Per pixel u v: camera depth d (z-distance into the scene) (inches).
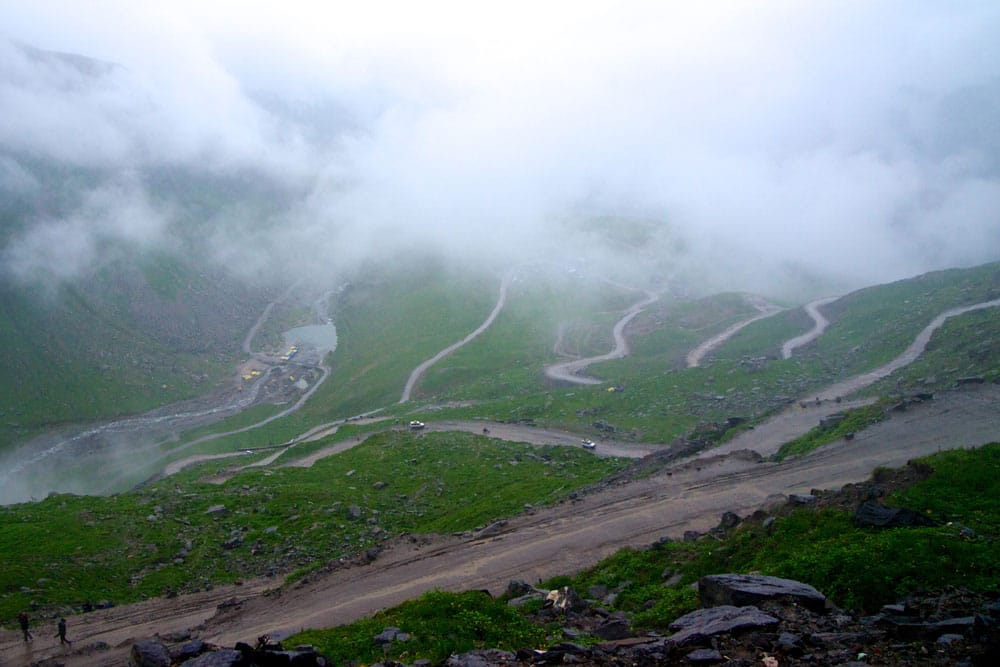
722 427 3479.3
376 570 2065.7
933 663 673.6
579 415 5787.4
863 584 959.6
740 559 1334.9
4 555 2608.3
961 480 1331.2
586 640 1000.9
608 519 2180.1
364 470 4357.8
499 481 3964.1
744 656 745.0
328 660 876.0
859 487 1462.8
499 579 1859.0
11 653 1851.6
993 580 904.3
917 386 3432.6
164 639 1763.0
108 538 2866.6
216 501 3410.4
